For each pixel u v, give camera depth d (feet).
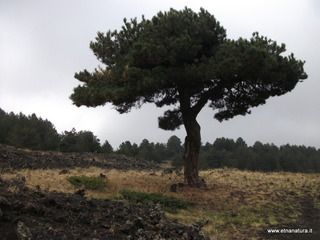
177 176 76.95
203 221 41.86
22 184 38.04
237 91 63.87
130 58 54.54
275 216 47.73
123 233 25.04
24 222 21.43
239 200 54.54
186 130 63.00
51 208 25.46
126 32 63.87
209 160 305.73
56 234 21.49
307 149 384.06
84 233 23.07
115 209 30.14
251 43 55.26
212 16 58.03
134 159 118.62
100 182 52.11
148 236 25.95
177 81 55.36
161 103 69.92
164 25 55.01
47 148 204.54
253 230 41.14
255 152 342.64
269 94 59.57
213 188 62.18
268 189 64.39
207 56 58.59
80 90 56.65
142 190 53.47
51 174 63.46
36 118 259.19
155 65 55.93
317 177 82.53
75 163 87.40
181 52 52.80
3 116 249.34
